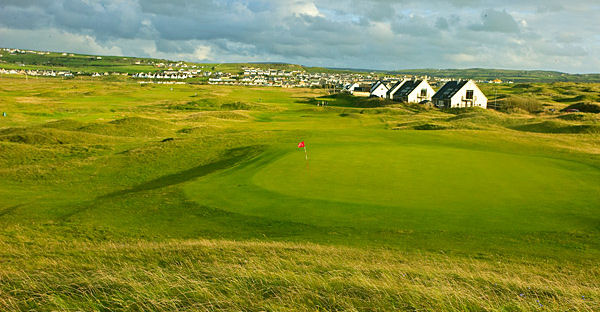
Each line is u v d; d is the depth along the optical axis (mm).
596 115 70188
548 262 12844
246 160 31859
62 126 64125
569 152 36906
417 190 21031
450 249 13992
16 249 15023
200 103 118375
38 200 26391
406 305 7250
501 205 18562
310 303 7312
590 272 12000
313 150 32625
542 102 116875
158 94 153500
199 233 16938
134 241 16422
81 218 19938
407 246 14312
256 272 9219
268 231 16578
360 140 41125
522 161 28750
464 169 25812
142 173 34906
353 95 167125
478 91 110875
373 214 17625
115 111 93562
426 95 126250
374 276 10164
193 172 34125
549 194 20359
